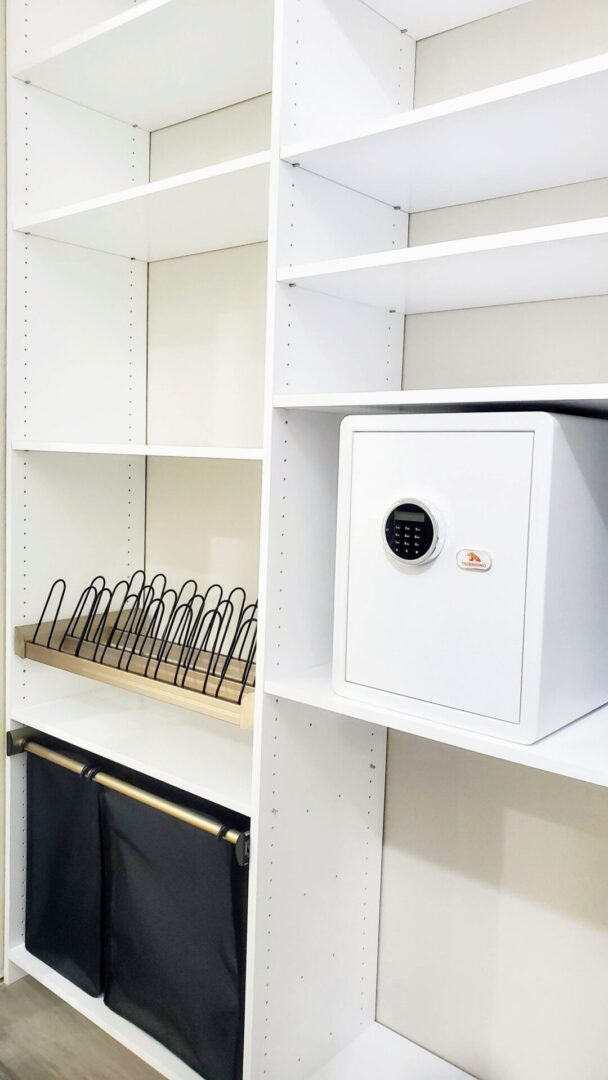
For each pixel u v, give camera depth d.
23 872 1.88
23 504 1.80
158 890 1.54
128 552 2.01
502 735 1.06
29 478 1.80
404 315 1.54
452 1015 1.55
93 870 1.68
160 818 1.52
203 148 1.84
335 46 1.31
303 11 1.25
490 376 1.45
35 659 1.77
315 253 1.32
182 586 1.83
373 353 1.48
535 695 1.02
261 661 1.31
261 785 1.32
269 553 1.30
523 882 1.44
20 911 1.89
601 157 1.21
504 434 1.03
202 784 1.43
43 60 1.58
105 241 1.78
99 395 1.91
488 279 1.23
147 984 1.58
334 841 1.50
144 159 1.94
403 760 1.59
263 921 1.35
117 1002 1.65
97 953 1.70
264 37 1.46
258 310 1.75
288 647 1.35
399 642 1.16
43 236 1.76
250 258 1.76
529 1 1.34
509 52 1.37
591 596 1.14
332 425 1.39
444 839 1.54
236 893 1.41
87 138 1.82
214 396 1.85
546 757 1.00
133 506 2.01
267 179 1.33
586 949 1.37
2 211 1.74
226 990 1.44
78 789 1.70
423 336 1.52
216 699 1.38
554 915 1.41
